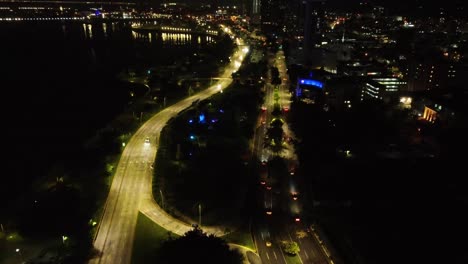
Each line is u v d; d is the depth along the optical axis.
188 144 189.62
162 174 162.38
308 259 116.50
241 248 119.12
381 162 171.38
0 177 173.50
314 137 194.12
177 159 175.12
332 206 143.50
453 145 180.00
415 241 122.50
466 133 186.50
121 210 137.62
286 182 162.00
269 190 155.88
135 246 118.81
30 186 163.12
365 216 136.25
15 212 141.00
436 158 174.12
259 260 114.50
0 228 130.12
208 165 170.50
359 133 197.25
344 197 146.50
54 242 119.25
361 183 155.25
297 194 153.00
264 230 130.38
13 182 168.88
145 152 186.88
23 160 190.75
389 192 149.38
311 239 126.00
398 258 114.94
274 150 187.50
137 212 136.62
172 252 103.38
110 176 161.12
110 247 118.06
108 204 141.25
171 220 132.75
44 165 184.00
